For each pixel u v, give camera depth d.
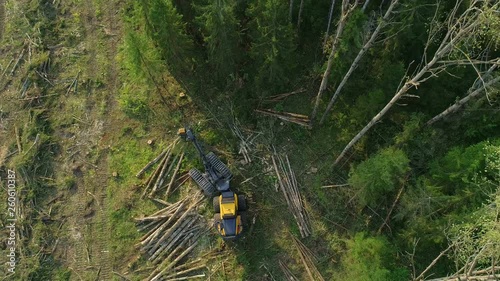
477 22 15.89
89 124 26.78
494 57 21.45
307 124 26.41
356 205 24.39
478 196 19.77
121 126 26.77
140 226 24.42
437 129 22.56
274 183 25.22
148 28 24.02
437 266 22.47
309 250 23.80
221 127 26.61
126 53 26.52
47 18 29.42
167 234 24.05
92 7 29.84
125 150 26.17
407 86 18.50
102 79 27.91
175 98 27.52
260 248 23.94
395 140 22.80
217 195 24.27
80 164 25.77
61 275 23.61
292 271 23.42
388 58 22.95
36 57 28.27
